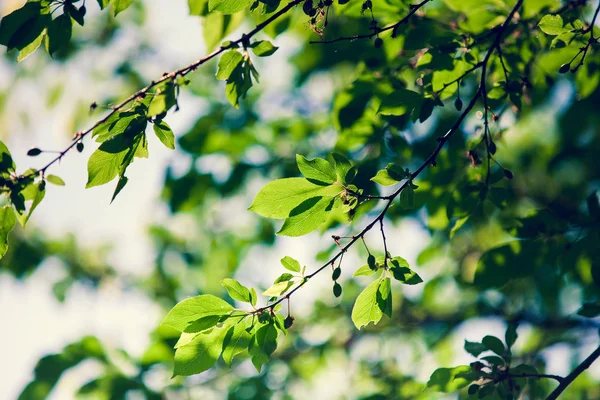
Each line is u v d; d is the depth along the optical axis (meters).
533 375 1.92
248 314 1.85
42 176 1.86
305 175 1.82
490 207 2.31
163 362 2.27
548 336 2.47
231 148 2.38
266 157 2.42
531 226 2.00
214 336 1.86
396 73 2.03
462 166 2.07
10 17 1.84
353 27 2.13
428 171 2.08
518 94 1.96
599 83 2.06
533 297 2.57
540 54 2.03
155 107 1.85
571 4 1.97
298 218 1.83
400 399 2.23
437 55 1.94
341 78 2.37
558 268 2.03
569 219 1.99
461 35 1.95
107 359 2.31
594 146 2.32
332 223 2.08
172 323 1.84
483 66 1.88
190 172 2.40
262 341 1.85
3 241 1.86
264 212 1.83
